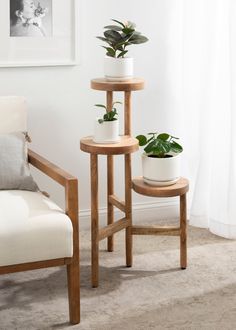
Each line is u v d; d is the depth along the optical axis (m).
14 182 3.67
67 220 3.35
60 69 4.30
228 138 4.39
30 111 4.29
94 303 3.61
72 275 3.40
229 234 4.39
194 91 4.50
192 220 4.58
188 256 4.14
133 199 4.65
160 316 3.50
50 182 4.41
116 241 4.36
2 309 3.55
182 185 3.91
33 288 3.76
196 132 4.54
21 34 4.17
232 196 4.37
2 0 4.10
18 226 3.28
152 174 3.89
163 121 4.58
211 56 4.39
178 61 4.53
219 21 4.36
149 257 4.13
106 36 3.86
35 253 3.30
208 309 3.56
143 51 4.45
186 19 4.42
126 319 3.47
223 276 3.90
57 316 3.50
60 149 4.39
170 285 3.79
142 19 4.41
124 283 3.82
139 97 4.50
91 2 4.29
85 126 4.42
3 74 4.19
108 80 3.94
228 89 4.36
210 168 4.52
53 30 4.23
